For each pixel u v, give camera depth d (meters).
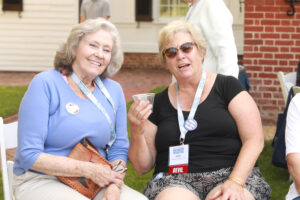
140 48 13.45
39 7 12.49
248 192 2.79
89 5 10.70
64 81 2.90
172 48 2.98
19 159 2.80
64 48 2.96
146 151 3.02
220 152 2.93
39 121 2.77
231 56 3.76
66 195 2.67
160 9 13.41
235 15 12.40
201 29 3.86
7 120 7.20
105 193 2.79
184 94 3.07
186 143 2.96
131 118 2.87
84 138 2.85
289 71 7.02
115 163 3.04
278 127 4.38
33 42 12.66
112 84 3.13
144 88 10.27
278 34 6.97
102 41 2.91
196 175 2.90
